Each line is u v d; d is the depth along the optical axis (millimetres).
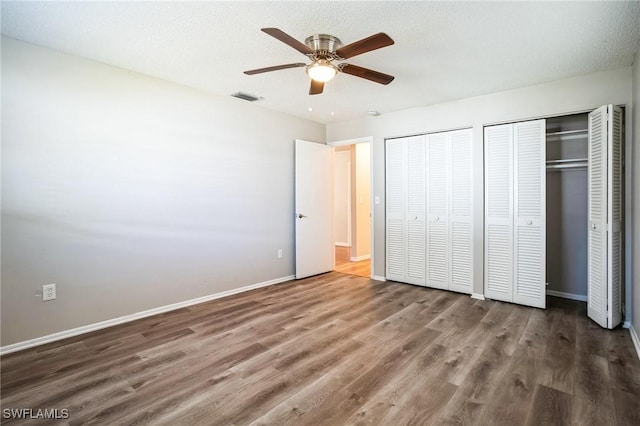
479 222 3689
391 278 4480
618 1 1902
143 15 2094
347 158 7609
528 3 1937
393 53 2594
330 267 5082
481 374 2074
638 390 1887
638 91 2506
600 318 2826
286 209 4520
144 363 2234
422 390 1907
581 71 2951
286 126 4465
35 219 2518
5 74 2375
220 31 2293
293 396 1856
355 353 2367
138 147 3064
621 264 2840
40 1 1935
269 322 2979
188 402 1806
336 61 2615
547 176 3773
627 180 2822
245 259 4008
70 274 2688
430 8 1998
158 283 3223
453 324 2910
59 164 2621
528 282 3396
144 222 3119
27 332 2488
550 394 1857
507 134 3502
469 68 2885
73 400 1825
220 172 3723
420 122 4102
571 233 3654
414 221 4242
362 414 1700
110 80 2877
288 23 2178
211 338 2633
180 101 3352
